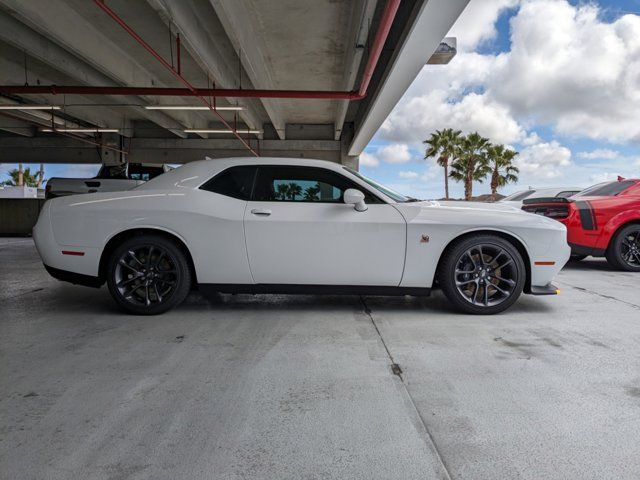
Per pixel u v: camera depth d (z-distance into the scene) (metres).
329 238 3.62
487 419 1.92
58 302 4.27
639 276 5.96
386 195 3.86
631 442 1.74
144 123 23.53
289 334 3.17
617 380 2.34
